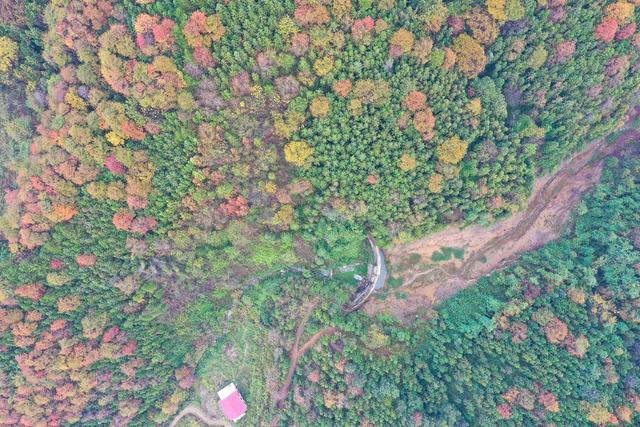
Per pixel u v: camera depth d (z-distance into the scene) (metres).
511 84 61.94
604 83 61.22
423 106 58.41
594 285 64.50
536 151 67.38
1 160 60.88
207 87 54.81
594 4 54.88
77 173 56.28
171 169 60.22
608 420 56.88
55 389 63.66
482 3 55.31
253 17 50.75
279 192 65.12
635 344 60.50
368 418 64.31
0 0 52.31
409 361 68.06
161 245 65.69
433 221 68.94
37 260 59.16
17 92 58.84
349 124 59.59
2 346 59.53
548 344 62.88
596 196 69.06
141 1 49.69
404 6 53.12
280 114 58.41
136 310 67.50
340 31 52.59
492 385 63.44
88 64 53.41
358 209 66.25
